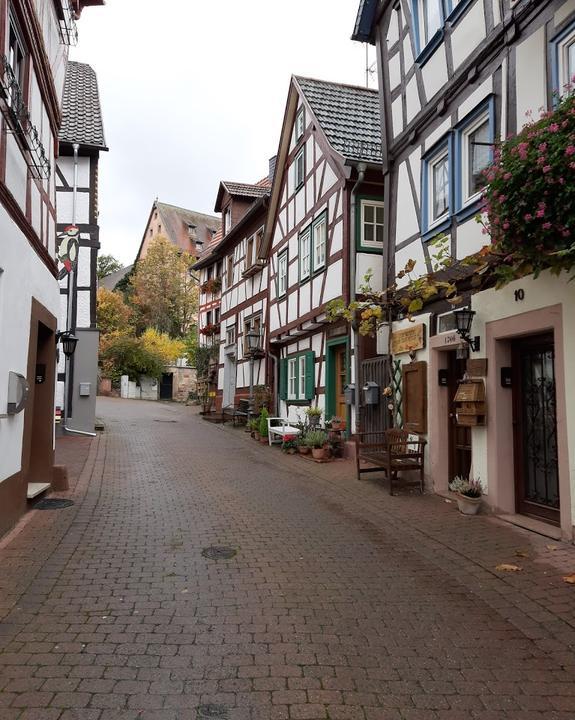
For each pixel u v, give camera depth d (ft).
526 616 13.57
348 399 38.73
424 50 28.99
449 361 27.40
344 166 38.65
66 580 15.42
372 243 39.14
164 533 20.24
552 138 15.16
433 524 21.68
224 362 78.54
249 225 67.56
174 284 146.61
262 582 15.57
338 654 11.62
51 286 25.95
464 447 26.14
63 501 24.75
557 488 20.58
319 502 25.84
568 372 18.58
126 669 10.86
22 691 10.04
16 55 20.49
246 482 30.66
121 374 120.16
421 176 29.68
